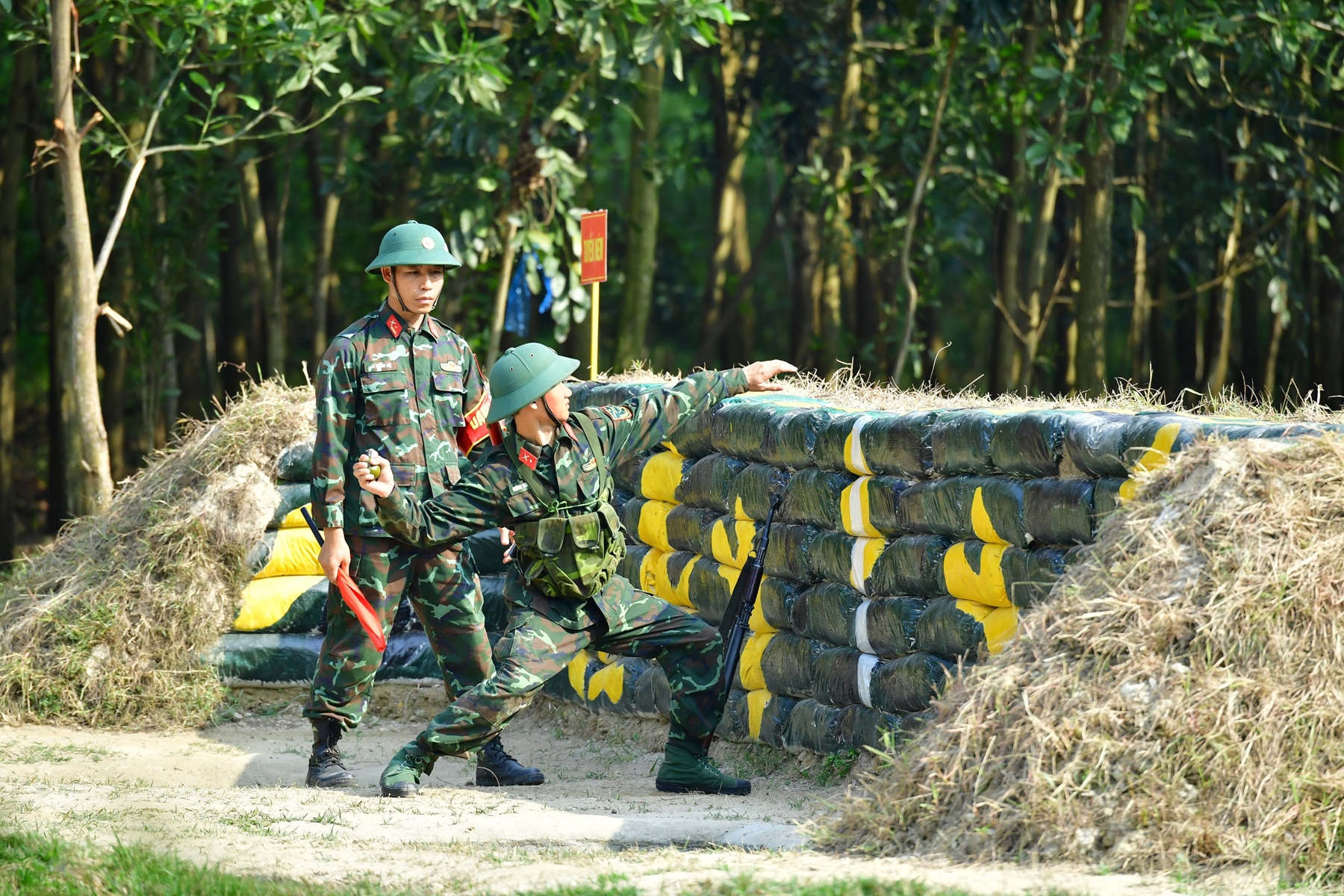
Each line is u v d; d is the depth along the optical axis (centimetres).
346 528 1447
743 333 5531
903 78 4175
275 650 1859
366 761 1670
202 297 4100
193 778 1538
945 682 1237
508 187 2981
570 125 2948
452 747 1371
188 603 1844
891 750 1104
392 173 3988
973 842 977
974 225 4219
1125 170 4266
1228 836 923
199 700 1825
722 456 1596
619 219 4541
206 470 1922
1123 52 3002
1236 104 3541
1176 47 3012
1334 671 954
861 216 4341
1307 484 1005
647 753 1659
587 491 1323
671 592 1698
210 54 2748
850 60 3944
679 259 5819
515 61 2995
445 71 2680
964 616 1242
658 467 1705
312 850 1102
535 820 1216
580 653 1791
